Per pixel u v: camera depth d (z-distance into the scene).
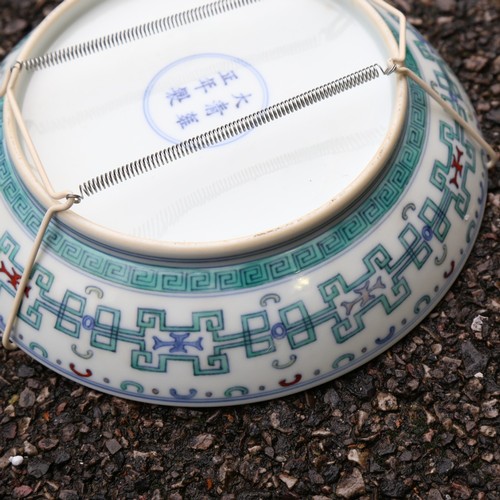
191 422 0.50
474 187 0.52
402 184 0.49
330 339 0.48
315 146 0.50
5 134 0.49
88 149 0.50
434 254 0.50
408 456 0.49
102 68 0.52
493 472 0.49
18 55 0.52
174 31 0.53
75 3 0.53
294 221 0.46
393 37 0.50
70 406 0.51
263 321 0.47
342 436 0.50
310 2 0.53
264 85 0.52
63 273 0.48
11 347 0.51
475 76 0.60
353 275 0.48
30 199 0.48
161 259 0.47
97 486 0.49
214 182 0.49
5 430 0.50
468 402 0.50
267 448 0.49
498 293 0.52
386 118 0.50
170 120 0.51
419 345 0.51
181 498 0.49
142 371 0.48
